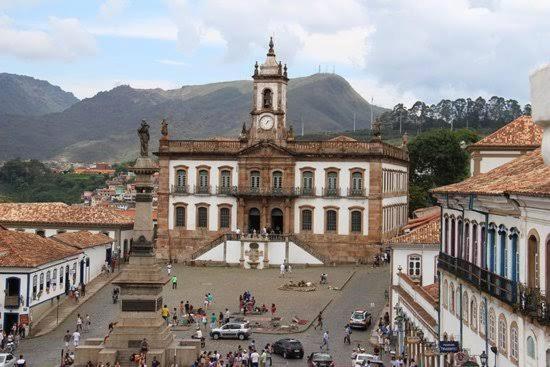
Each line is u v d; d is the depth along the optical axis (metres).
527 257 26.67
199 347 47.56
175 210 99.88
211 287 77.56
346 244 95.88
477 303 33.25
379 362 45.00
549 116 10.95
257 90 98.31
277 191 97.19
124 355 45.06
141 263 46.12
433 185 129.00
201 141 99.25
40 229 95.94
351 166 95.69
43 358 49.81
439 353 36.12
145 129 46.78
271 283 80.31
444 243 41.06
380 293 74.38
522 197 25.97
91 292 73.31
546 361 24.12
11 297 59.47
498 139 59.69
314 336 57.44
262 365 47.69
